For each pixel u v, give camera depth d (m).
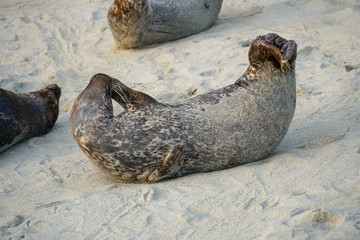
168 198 13.75
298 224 11.63
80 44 30.67
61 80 25.62
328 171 13.95
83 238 12.32
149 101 14.96
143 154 14.39
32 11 37.34
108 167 14.88
